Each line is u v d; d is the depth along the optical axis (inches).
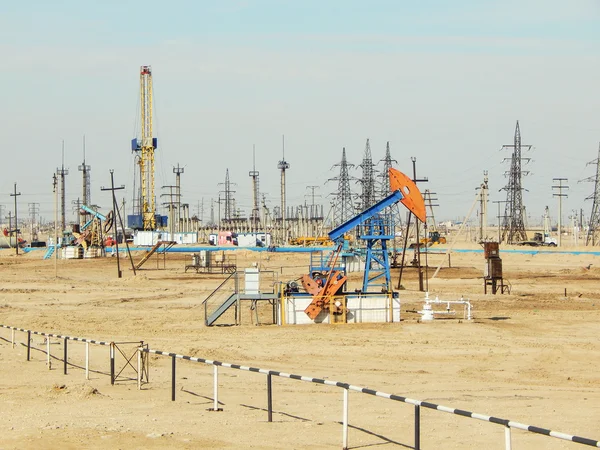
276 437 690.8
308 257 5191.9
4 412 793.6
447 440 711.1
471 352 1422.2
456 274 3654.0
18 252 6476.4
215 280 3408.0
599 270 3964.1
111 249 5876.0
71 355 1304.1
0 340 1509.6
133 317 2001.7
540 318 1959.9
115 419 754.2
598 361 1334.9
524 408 890.7
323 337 1609.3
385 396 623.8
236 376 1124.5
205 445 649.0
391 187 1923.0
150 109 7583.7
